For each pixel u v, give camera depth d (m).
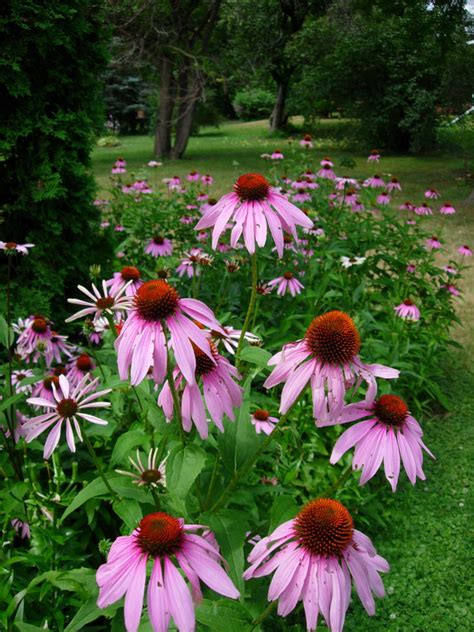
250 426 2.07
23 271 4.52
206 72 15.74
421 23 15.14
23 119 4.35
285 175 6.43
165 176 14.25
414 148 18.73
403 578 3.29
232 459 2.02
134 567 1.42
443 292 5.46
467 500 3.86
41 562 2.17
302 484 3.46
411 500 3.84
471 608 3.12
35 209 4.49
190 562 1.45
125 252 5.66
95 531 2.59
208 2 17.81
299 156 6.55
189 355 1.60
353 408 1.71
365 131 19.44
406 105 18.61
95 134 4.86
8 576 2.15
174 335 1.61
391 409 1.70
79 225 4.73
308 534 1.49
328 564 1.47
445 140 19.61
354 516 3.48
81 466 2.83
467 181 14.17
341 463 3.67
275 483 3.12
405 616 3.07
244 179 1.95
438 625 3.02
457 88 16.64
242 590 1.76
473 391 5.14
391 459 1.66
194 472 1.71
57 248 4.67
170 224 5.98
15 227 4.57
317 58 20.47
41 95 4.41
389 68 18.62
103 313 2.51
